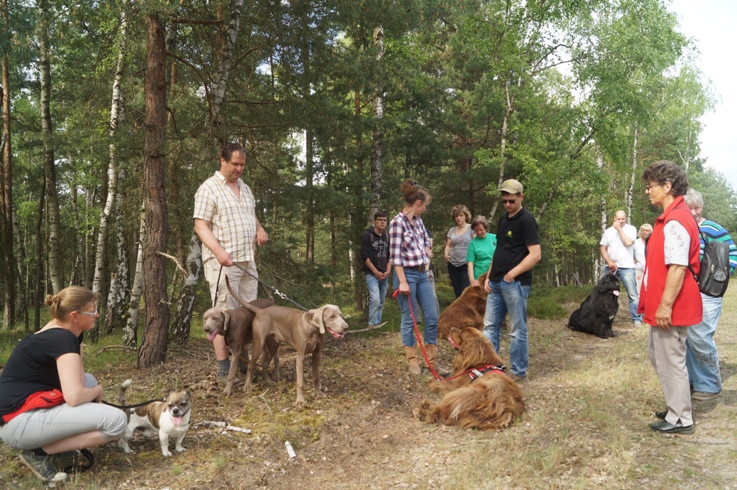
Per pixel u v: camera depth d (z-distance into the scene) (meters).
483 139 19.34
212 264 5.14
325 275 12.52
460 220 8.44
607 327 8.94
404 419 4.80
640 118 15.70
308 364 6.19
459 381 5.12
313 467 3.82
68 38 8.58
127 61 9.45
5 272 15.92
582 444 3.94
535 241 5.65
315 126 10.50
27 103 18.89
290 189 12.12
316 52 9.42
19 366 3.31
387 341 7.79
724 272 4.04
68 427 3.26
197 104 9.66
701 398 4.99
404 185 6.07
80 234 20.06
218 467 3.57
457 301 6.62
